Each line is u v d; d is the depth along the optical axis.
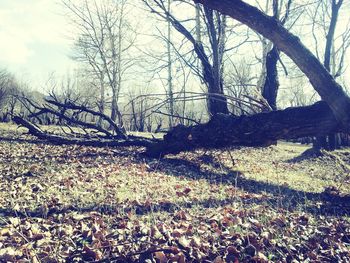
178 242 3.87
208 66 13.74
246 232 4.23
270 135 7.82
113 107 29.36
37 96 41.00
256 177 8.51
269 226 4.55
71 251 3.62
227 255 3.74
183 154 10.94
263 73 18.61
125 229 4.16
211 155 10.53
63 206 4.93
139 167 8.30
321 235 4.43
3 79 38.09
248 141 8.21
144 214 4.83
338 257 3.92
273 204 5.79
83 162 8.66
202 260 3.62
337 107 6.14
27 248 3.55
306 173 10.02
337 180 8.89
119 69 31.00
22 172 6.99
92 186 6.18
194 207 5.27
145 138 12.39
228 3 6.30
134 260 3.51
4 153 9.33
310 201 6.23
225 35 15.16
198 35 14.59
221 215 4.78
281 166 11.08
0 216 4.41
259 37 18.45
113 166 8.22
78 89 41.28
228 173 8.73
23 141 12.09
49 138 11.84
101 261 3.43
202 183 7.18
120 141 11.75
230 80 23.62
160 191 6.15
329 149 14.64
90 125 13.05
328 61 12.64
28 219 4.35
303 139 25.78
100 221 4.38
